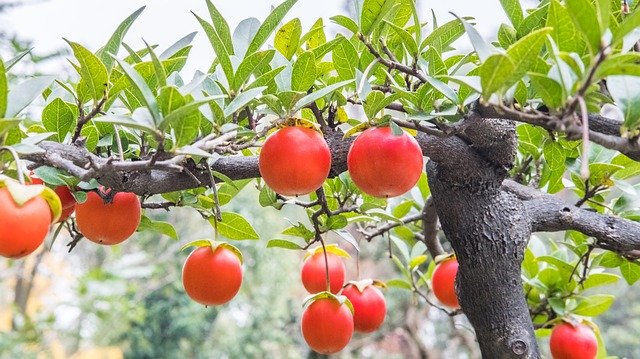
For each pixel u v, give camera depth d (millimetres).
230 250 508
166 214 1971
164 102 407
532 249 616
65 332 1773
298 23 467
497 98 412
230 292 500
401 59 483
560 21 412
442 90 436
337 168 474
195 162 453
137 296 1931
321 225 537
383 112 458
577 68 393
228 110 433
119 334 1893
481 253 480
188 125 410
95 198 467
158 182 458
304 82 449
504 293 481
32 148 403
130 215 472
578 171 514
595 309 570
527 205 501
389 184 432
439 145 466
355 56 477
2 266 1505
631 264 557
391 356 1849
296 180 430
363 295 540
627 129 399
